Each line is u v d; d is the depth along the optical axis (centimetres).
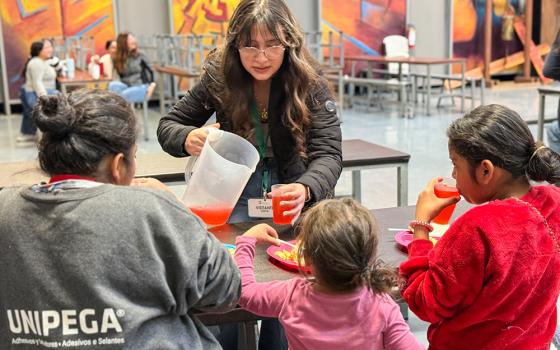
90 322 100
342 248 125
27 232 102
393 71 1042
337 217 127
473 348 131
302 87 192
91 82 733
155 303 104
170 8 959
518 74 1209
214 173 172
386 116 857
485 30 1132
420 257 137
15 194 107
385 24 1086
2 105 947
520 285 124
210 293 110
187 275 104
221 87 199
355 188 388
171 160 312
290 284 138
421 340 259
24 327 103
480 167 128
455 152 132
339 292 130
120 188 105
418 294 132
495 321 128
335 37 1066
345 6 1060
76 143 104
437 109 910
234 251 160
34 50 695
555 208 129
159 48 915
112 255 100
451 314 129
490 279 123
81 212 101
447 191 152
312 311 132
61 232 101
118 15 953
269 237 161
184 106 212
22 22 908
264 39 183
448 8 1123
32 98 692
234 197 177
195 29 974
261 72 187
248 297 139
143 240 101
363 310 130
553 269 127
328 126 198
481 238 122
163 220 103
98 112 106
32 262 101
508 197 130
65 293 100
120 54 812
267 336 205
